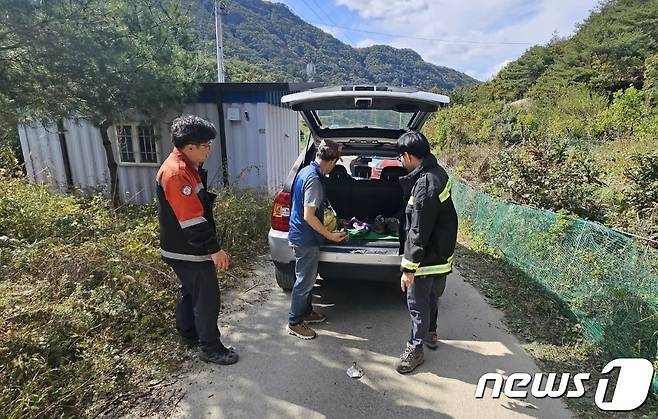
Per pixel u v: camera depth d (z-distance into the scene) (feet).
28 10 12.67
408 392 8.48
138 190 25.75
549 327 11.12
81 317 9.20
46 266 11.01
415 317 9.07
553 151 19.20
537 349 10.09
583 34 127.13
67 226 14.48
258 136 24.11
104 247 12.05
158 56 18.80
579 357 9.69
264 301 12.60
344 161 15.81
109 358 8.83
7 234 13.34
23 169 26.14
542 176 17.92
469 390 8.57
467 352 9.99
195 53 22.50
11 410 7.04
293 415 7.77
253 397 8.25
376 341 10.49
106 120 19.29
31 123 17.24
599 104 65.82
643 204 16.21
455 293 13.46
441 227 8.66
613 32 113.19
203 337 9.20
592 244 10.69
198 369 9.15
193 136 7.97
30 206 15.02
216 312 9.15
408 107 11.67
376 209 14.17
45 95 15.20
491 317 11.81
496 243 16.93
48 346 8.42
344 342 10.41
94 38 14.82
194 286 8.84
